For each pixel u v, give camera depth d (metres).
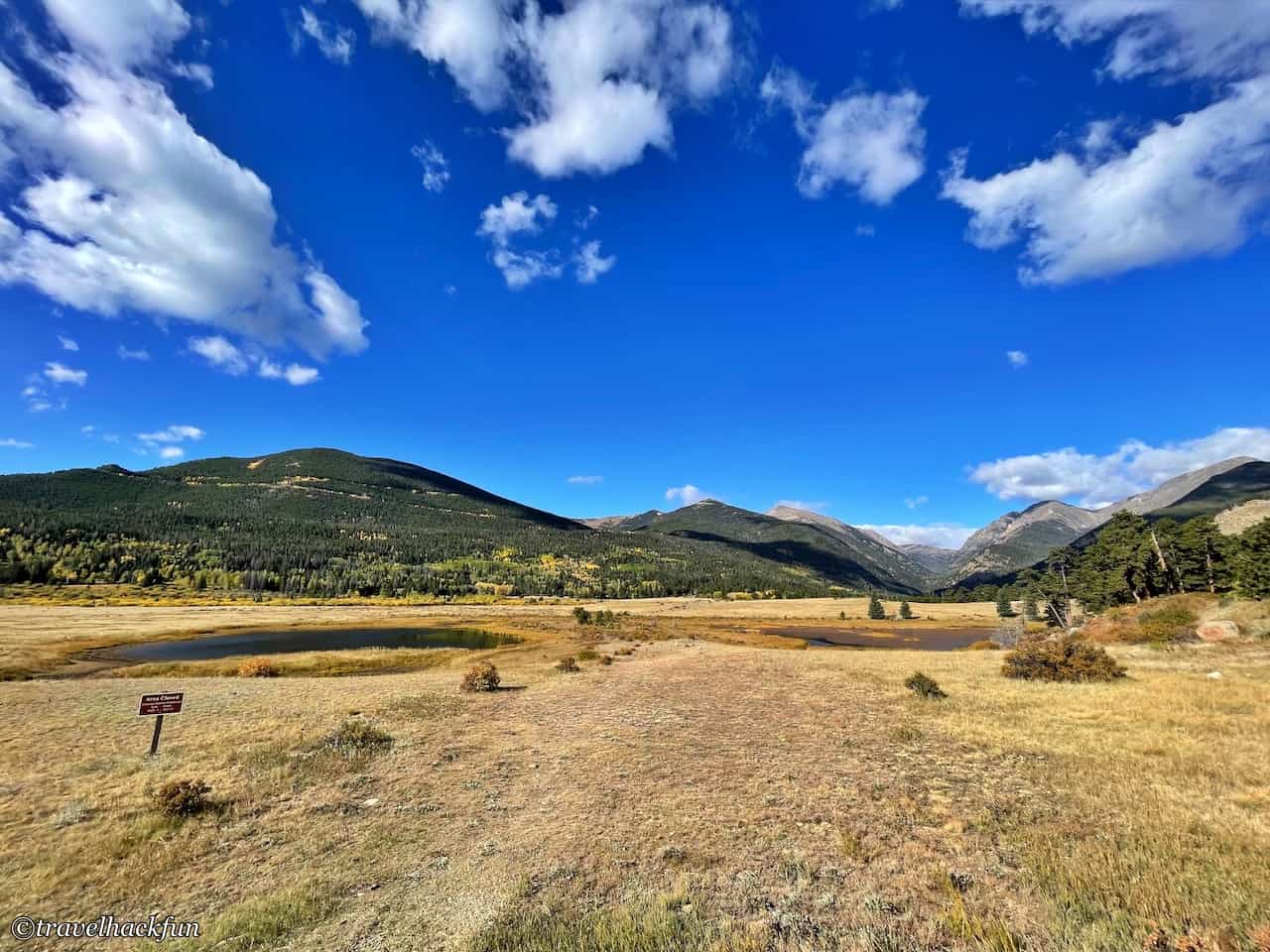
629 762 14.98
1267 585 47.81
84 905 8.62
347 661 51.62
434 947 7.18
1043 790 11.11
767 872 8.56
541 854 9.80
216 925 7.92
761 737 17.00
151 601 130.00
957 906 7.00
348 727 18.95
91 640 67.94
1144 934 6.16
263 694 27.61
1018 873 7.93
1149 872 7.50
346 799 12.95
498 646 67.06
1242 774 11.02
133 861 10.02
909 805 10.75
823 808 10.95
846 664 34.59
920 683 22.64
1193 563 66.69
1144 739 13.97
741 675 30.50
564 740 17.94
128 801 12.84
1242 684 19.42
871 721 18.30
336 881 9.18
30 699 26.11
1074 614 88.25
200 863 9.98
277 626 92.38
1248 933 5.91
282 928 7.77
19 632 69.06
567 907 7.93
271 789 13.59
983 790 11.37
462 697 26.75
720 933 6.96
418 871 9.46
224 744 17.66
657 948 6.69
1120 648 35.69
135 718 21.55
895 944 6.45
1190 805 9.78
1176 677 22.19
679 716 20.62
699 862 9.05
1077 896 7.12
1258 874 7.24
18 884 9.25
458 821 11.60
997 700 20.42
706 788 12.57
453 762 15.92
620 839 10.16
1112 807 9.93
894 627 105.12
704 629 92.94
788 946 6.57
